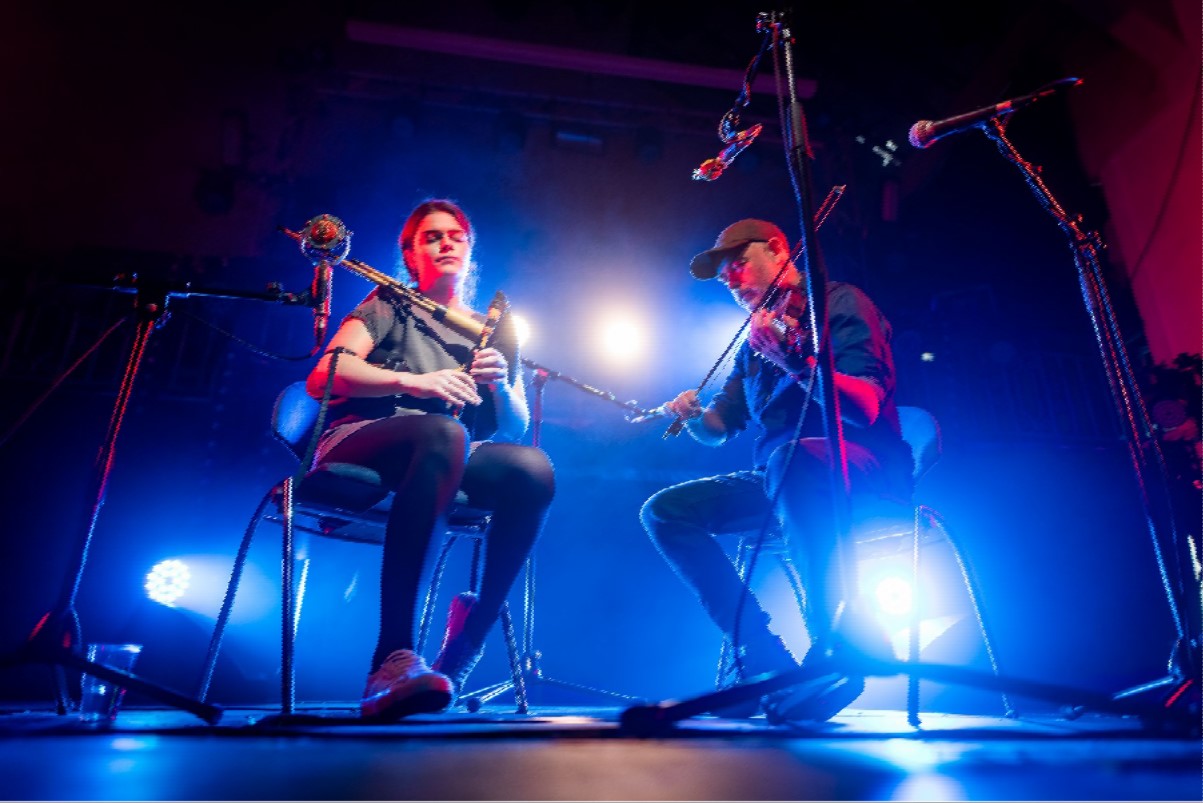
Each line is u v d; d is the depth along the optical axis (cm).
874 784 83
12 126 692
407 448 192
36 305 507
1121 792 78
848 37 695
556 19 726
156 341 492
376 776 84
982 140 627
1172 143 513
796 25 686
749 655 208
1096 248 199
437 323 239
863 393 188
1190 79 500
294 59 634
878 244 605
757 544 170
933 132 213
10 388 480
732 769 93
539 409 264
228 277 518
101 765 90
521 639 421
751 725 168
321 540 407
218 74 709
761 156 689
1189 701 155
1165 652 439
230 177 609
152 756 99
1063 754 109
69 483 461
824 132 639
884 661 136
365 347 219
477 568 244
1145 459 180
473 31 716
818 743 123
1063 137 594
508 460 212
